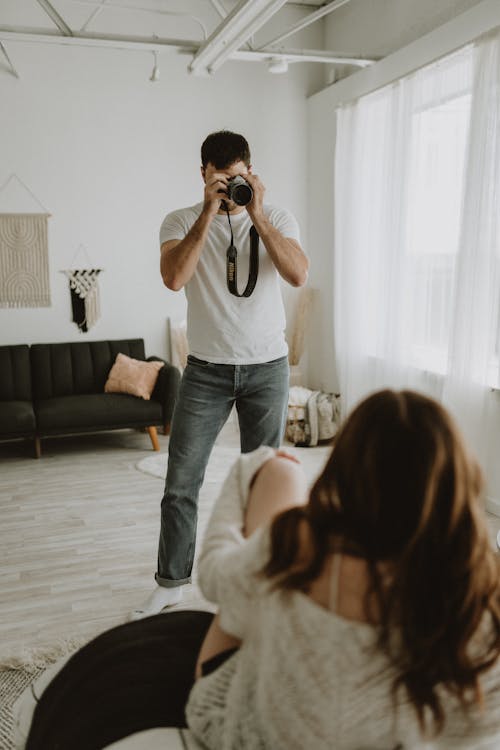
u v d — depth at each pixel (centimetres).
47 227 498
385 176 419
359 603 72
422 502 68
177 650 114
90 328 517
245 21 331
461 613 70
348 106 459
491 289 328
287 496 92
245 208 216
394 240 408
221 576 82
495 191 319
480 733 78
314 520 74
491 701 76
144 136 510
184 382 226
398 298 406
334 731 76
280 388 228
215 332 220
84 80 490
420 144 387
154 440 460
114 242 514
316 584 74
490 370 340
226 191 204
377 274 439
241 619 81
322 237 539
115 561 283
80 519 332
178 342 529
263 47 407
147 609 228
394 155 405
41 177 492
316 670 74
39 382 479
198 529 315
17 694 193
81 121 494
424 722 75
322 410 471
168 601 232
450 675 72
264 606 77
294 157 549
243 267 219
